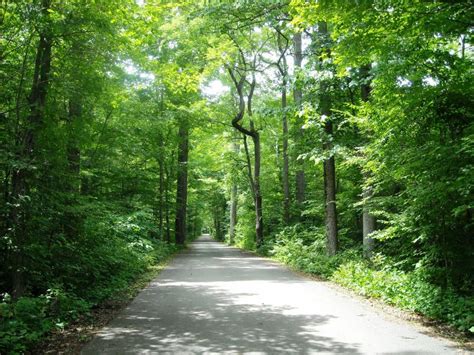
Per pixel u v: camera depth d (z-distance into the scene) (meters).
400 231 10.77
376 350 6.03
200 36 18.42
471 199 8.30
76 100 10.87
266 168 35.09
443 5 6.98
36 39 9.81
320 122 14.11
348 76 13.46
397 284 9.84
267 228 33.56
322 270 14.74
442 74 8.80
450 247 9.25
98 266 10.95
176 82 15.38
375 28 7.80
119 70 13.73
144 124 22.02
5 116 8.96
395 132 9.38
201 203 50.25
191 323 7.69
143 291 11.39
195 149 36.50
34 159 8.05
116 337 6.73
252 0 11.83
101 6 9.32
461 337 6.73
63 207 9.04
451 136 9.04
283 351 5.98
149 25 10.06
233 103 31.39
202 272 16.19
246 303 9.65
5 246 7.93
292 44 24.00
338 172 18.08
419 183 9.33
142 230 18.55
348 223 20.02
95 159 17.19
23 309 6.73
